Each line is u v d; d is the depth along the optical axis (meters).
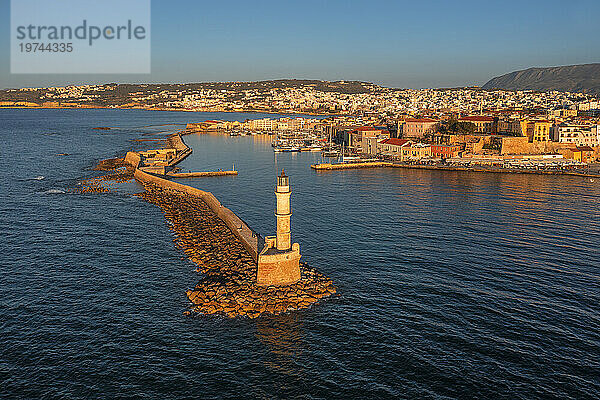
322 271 87.62
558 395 54.53
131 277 85.56
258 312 72.00
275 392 55.81
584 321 69.31
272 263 79.94
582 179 182.00
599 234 107.69
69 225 117.94
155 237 108.12
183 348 63.88
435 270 87.75
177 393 55.59
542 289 79.50
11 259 94.12
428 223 117.88
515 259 92.69
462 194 153.00
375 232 110.69
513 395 54.56
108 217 125.81
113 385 56.75
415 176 193.25
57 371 59.03
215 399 54.72
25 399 54.19
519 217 122.56
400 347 63.62
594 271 86.50
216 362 61.06
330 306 74.25
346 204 139.88
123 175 196.25
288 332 67.31
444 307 73.81
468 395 54.66
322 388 56.34
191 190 157.50
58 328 68.50
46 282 83.50
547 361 60.38
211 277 84.25
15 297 77.69
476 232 109.81
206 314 71.94
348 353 62.59
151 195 154.75
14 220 122.44
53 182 178.38
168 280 84.19
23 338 65.88
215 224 117.25
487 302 75.19
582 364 59.72
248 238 99.12
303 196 152.25
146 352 63.00
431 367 59.56
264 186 173.38
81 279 84.69
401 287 80.69
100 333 67.25
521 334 66.19
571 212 127.44
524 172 198.88
